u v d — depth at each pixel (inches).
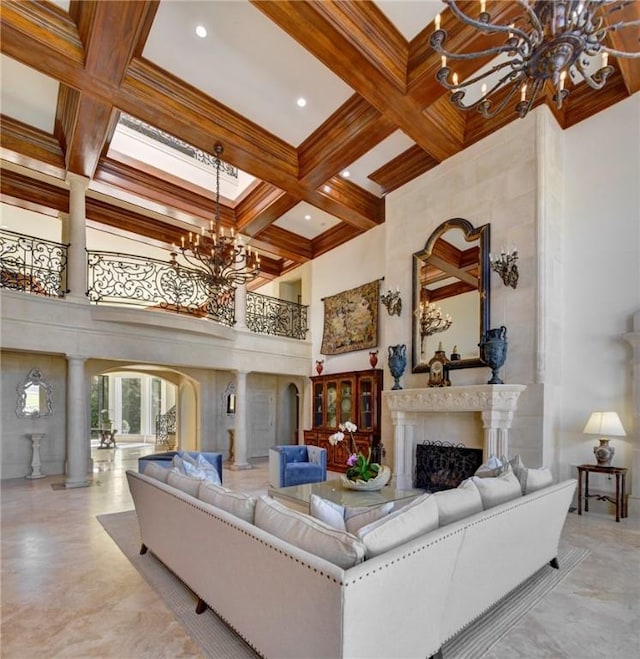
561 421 181.0
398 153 229.1
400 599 61.4
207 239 248.5
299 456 228.4
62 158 223.3
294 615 62.0
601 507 168.6
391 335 241.4
